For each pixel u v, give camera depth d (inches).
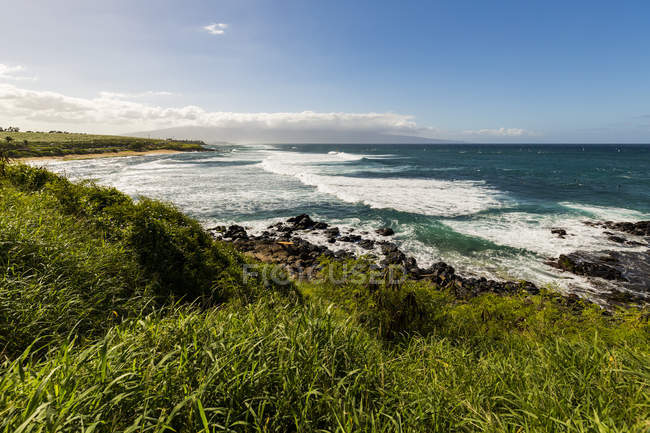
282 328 104.1
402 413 77.5
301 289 282.4
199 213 818.8
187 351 80.4
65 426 57.9
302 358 88.2
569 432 65.5
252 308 136.2
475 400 84.2
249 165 2144.4
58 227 195.2
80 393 63.4
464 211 841.5
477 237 639.1
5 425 57.5
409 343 139.3
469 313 186.1
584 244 595.5
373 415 73.7
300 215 760.3
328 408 75.6
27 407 58.3
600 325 174.1
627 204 938.7
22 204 224.8
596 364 99.9
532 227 701.9
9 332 98.5
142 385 69.8
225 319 113.4
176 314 134.6
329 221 768.9
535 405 78.4
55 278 134.8
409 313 165.6
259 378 78.2
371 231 693.3
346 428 67.0
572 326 174.6
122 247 212.2
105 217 269.0
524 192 1136.8
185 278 221.1
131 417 65.8
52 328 107.7
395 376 96.6
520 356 122.3
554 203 944.3
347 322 126.1
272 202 949.8
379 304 168.6
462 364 112.4
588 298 404.8
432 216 794.2
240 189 1149.1
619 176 1635.1
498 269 501.4
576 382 92.7
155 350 85.3
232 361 80.4
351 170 1823.3
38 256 142.0
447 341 142.9
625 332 156.1
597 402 79.1
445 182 1375.5
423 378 101.3
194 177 1462.8
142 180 1346.0
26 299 111.7
